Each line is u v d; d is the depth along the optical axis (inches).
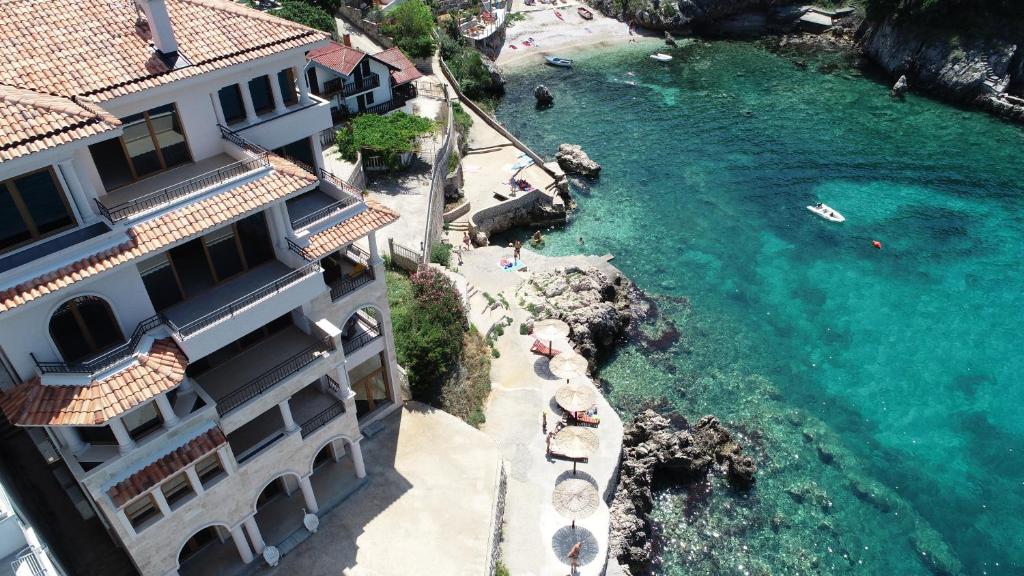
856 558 1427.2
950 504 1525.6
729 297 2096.5
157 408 899.4
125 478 870.4
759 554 1432.1
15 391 828.6
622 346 1918.1
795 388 1801.2
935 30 3489.2
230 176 976.9
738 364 1868.8
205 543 1120.8
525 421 1524.4
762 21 4288.9
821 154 2886.3
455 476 1274.6
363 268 1220.5
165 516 933.2
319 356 1074.1
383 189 2117.4
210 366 1071.0
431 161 2258.9
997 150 2930.6
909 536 1465.3
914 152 2910.9
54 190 816.3
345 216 1117.1
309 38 1072.8
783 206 2524.6
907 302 2076.8
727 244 2322.8
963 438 1673.2
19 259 805.2
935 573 1402.6
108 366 843.4
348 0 3550.7
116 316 893.2
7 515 789.2
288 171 982.4
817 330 1977.1
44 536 991.0
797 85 3563.0
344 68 2322.8
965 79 3329.2
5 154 737.0
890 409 1743.4
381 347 1296.8
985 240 2348.7
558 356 1617.9
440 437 1353.3
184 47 973.2
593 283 1995.6
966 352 1905.8
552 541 1275.8
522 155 2679.6
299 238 1055.6
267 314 986.1
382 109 2506.2
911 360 1881.2
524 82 3592.5
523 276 2021.4
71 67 890.1
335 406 1149.1
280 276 1048.2
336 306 1168.2
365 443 1332.4
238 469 1006.4
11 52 874.8
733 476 1569.9
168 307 975.0
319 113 1149.7
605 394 1765.5
